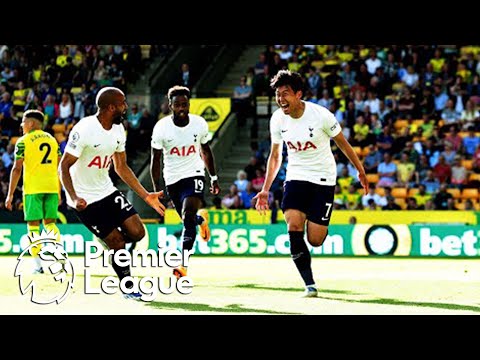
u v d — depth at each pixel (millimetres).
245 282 26219
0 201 53656
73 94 62625
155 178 26219
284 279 27422
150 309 19422
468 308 19672
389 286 25000
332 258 40594
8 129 60781
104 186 22375
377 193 51125
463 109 56344
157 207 23031
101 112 21750
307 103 22062
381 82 57656
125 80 61469
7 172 54719
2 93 63312
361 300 21188
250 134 58844
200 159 26062
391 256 41844
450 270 31969
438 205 48219
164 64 61938
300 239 22000
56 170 29656
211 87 63875
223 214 46219
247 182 51312
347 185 51781
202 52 65000
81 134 21469
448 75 58531
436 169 51375
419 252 41781
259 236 42344
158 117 60219
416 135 54719
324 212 22281
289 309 19375
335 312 18828
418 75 58781
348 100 57500
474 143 53562
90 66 63188
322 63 62656
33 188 29203
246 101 58750
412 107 56812
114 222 22297
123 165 22812
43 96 61438
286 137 22156
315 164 22125
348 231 42250
